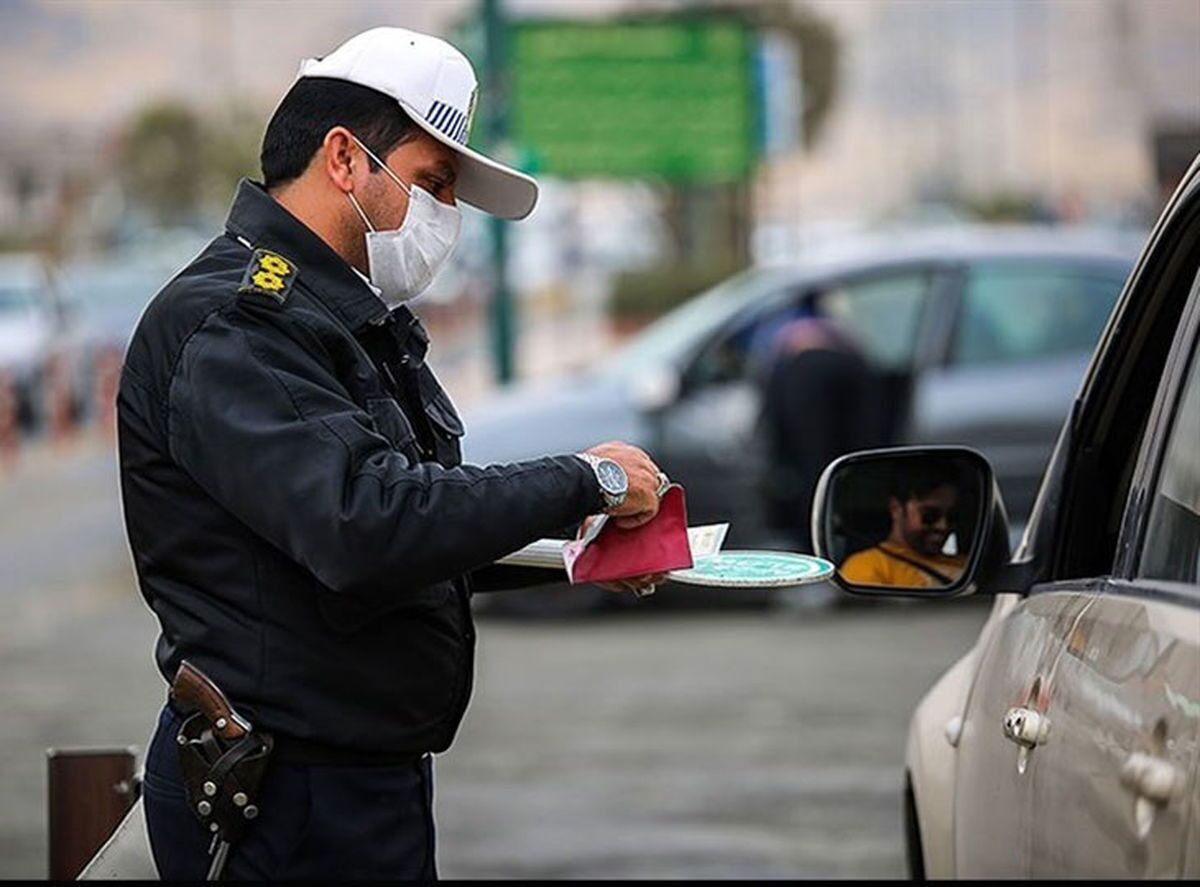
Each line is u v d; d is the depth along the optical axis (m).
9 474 54.66
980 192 136.62
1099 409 9.06
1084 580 8.47
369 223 8.43
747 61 52.16
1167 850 6.39
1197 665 6.53
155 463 8.06
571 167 51.56
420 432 8.53
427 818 8.45
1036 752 7.95
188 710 8.08
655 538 8.19
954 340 30.11
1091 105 124.50
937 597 9.02
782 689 25.33
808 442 29.59
